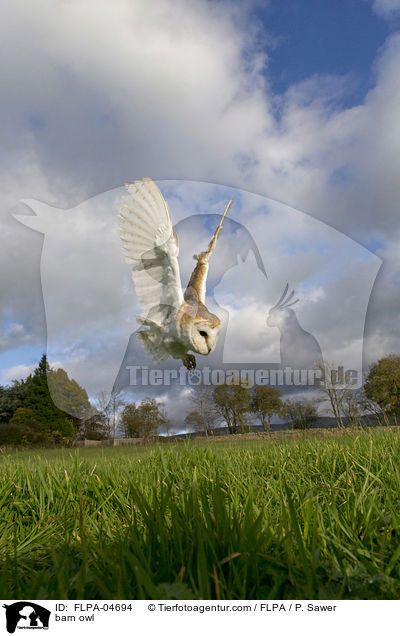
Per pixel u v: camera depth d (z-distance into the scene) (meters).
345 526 1.46
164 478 2.54
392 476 2.08
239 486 2.16
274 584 1.05
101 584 1.02
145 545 1.28
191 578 1.04
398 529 1.42
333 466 2.58
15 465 3.68
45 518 2.23
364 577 1.09
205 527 1.22
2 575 1.14
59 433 16.97
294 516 1.19
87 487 2.52
